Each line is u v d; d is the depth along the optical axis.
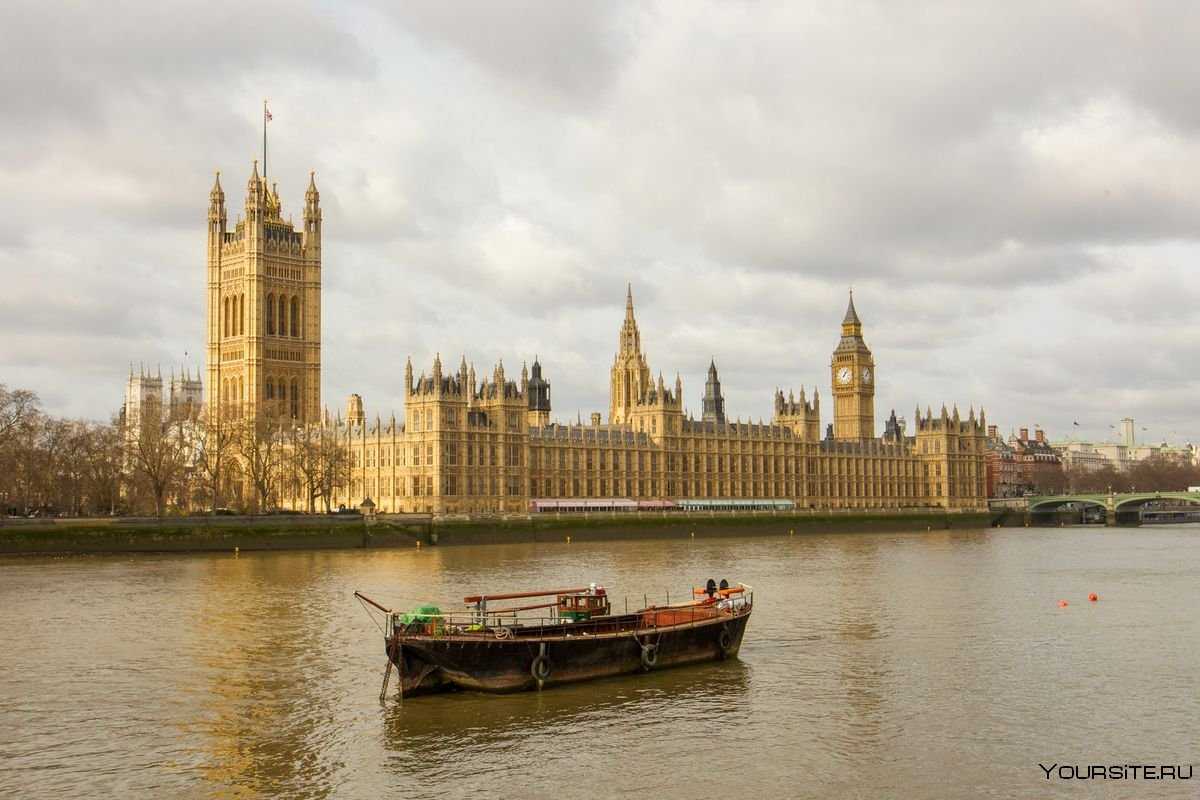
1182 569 189.00
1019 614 129.25
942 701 86.06
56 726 78.94
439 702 84.19
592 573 171.50
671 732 77.50
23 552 194.50
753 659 100.62
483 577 163.88
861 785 67.88
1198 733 78.06
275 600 135.62
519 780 68.44
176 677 92.62
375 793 66.38
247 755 72.81
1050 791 67.00
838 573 178.25
